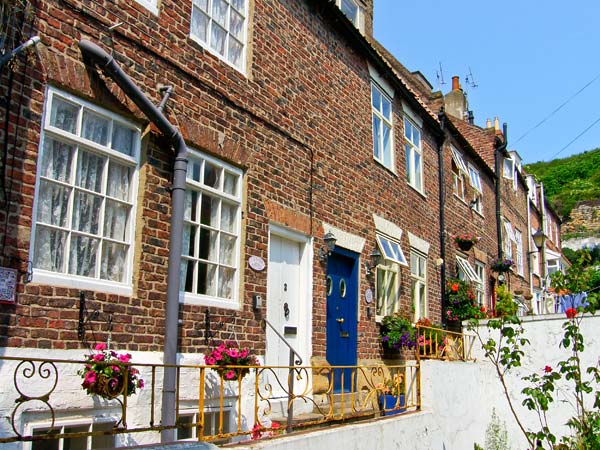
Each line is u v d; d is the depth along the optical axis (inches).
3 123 196.7
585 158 2628.0
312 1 392.8
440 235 589.6
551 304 884.0
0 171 194.2
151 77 258.2
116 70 227.3
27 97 205.8
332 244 371.6
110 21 241.4
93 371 198.2
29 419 191.9
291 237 345.7
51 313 204.7
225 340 280.5
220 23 311.4
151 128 252.8
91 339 216.8
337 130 408.5
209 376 258.1
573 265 326.6
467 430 366.0
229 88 304.7
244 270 300.0
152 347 241.6
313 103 382.6
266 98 334.0
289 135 350.6
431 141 600.4
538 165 2834.6
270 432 273.7
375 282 440.8
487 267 764.0
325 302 370.0
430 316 540.4
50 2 217.6
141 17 256.7
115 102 237.8
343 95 422.9
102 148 233.3
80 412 208.1
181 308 259.6
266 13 345.7
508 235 919.0
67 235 218.2
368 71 466.0
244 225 304.0
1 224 193.2
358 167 431.8
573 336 309.6
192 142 275.4
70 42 223.3
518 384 421.7
